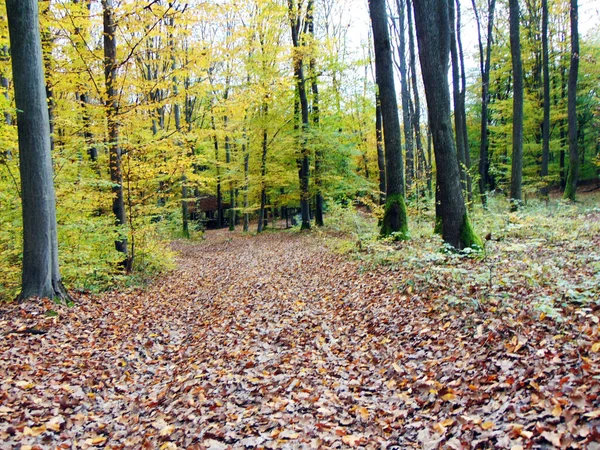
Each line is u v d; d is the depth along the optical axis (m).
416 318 5.77
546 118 19.45
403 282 7.40
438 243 8.69
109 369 5.31
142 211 12.23
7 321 6.21
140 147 10.85
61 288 7.61
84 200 9.84
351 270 9.84
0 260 8.19
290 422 3.70
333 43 20.22
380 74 11.13
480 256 7.65
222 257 16.09
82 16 9.80
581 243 7.88
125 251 11.43
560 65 23.66
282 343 5.96
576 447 2.46
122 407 4.42
